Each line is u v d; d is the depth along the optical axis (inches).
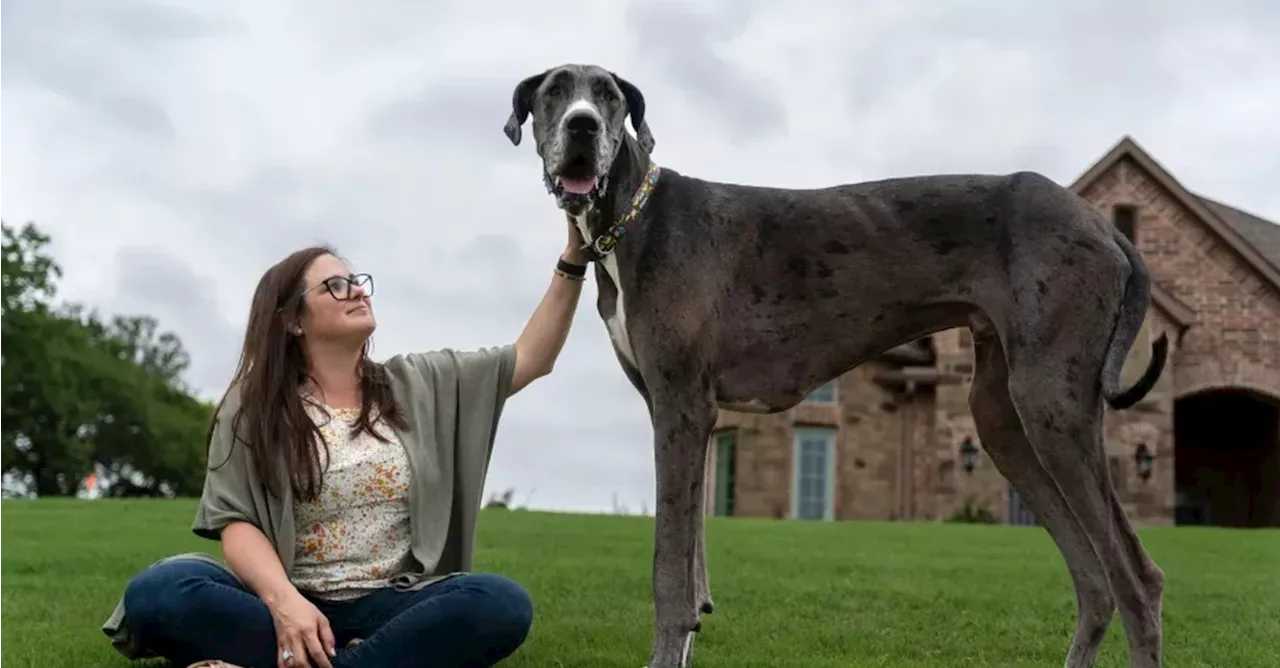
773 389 191.6
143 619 160.2
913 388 1008.2
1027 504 195.8
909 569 369.4
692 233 187.5
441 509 179.0
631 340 186.5
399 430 179.3
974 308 187.2
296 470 169.9
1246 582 345.4
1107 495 171.3
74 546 372.8
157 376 3034.0
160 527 460.4
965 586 320.2
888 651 215.2
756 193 193.9
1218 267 995.9
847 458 1018.1
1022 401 174.1
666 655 175.2
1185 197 994.7
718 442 1071.6
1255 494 1167.6
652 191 189.0
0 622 222.7
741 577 337.1
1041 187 181.6
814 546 463.2
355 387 181.8
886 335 191.0
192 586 160.4
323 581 174.1
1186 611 277.6
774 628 239.0
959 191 186.4
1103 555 167.9
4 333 1940.2
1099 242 175.6
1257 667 205.6
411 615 163.0
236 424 171.0
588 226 186.7
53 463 2107.5
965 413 971.3
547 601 272.7
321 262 177.8
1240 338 987.9
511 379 189.3
